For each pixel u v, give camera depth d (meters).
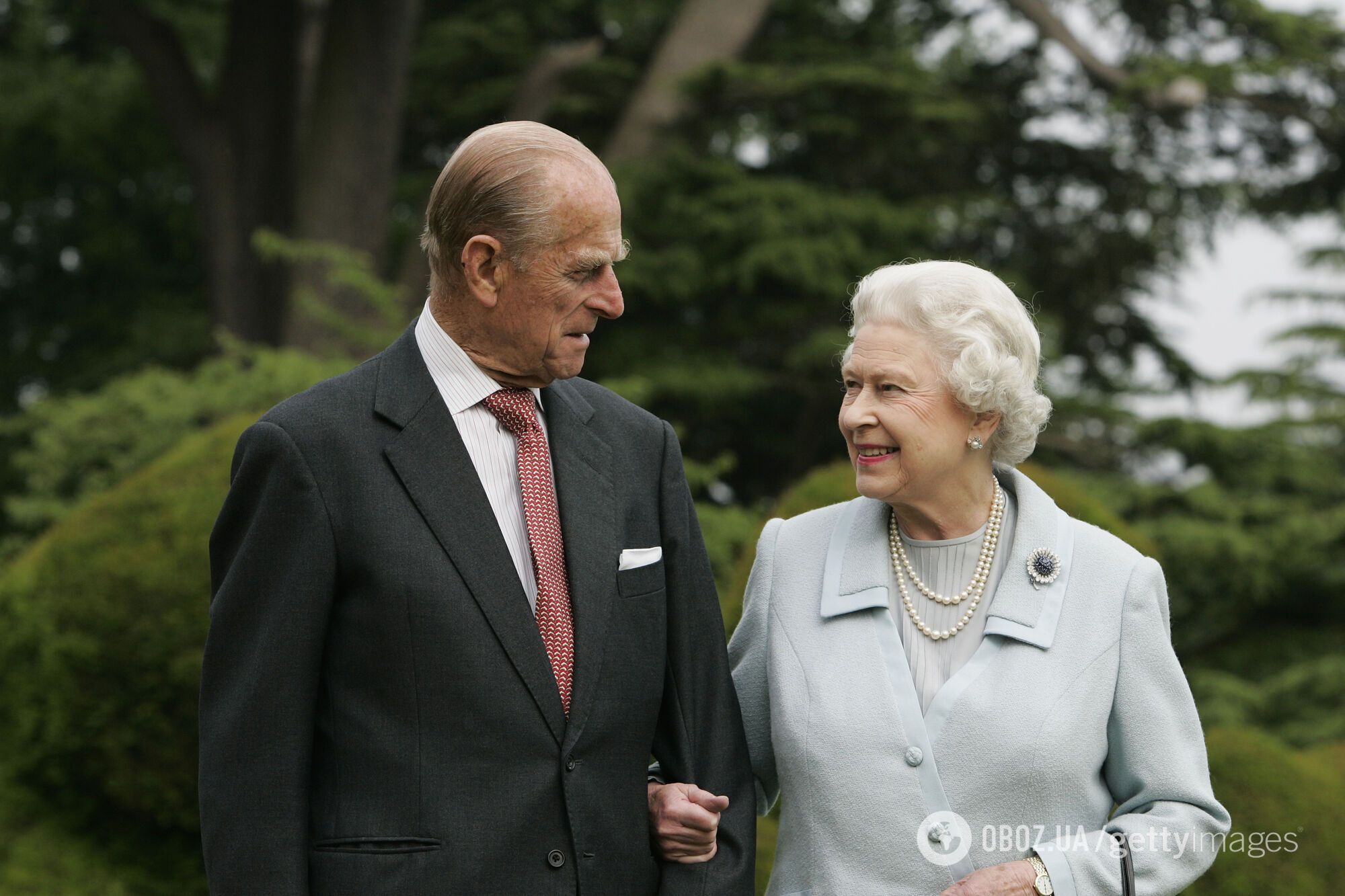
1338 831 11.66
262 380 24.48
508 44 36.84
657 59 33.75
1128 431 32.81
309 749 6.07
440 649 6.06
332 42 30.41
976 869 6.33
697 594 6.91
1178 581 29.98
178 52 31.89
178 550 13.09
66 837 13.55
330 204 30.17
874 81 31.91
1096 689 6.41
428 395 6.39
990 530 6.73
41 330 40.62
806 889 6.57
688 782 6.74
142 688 12.95
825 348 32.25
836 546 7.01
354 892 5.96
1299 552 29.59
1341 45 32.44
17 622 13.55
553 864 6.11
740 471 36.97
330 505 6.09
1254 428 31.30
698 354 33.56
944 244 35.34
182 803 13.16
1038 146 35.44
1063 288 35.72
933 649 6.66
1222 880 11.41
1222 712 26.53
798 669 6.77
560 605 6.41
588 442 6.74
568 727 6.25
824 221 32.41
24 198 40.62
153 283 41.69
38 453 25.89
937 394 6.43
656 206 33.09
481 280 6.24
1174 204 34.72
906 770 6.39
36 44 40.31
